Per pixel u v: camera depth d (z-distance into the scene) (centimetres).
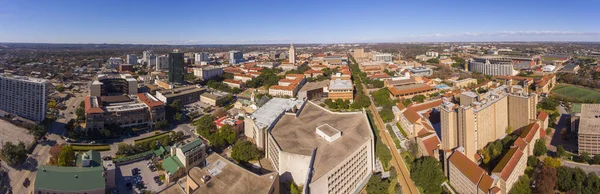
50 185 18862
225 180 18425
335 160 19712
